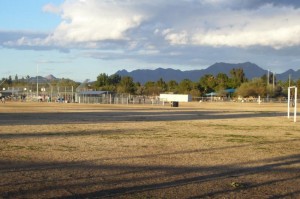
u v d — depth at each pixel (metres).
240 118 39.38
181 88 148.62
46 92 133.00
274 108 67.31
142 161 13.20
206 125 29.77
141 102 95.12
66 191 8.91
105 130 24.36
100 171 11.32
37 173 10.88
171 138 20.45
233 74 175.12
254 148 17.03
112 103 91.12
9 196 8.38
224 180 10.41
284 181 10.44
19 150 15.27
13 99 115.19
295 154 15.38
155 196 8.59
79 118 35.72
